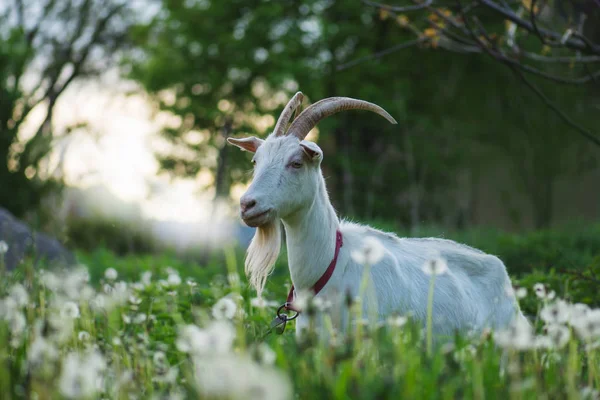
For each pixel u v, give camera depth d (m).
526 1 7.00
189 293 6.06
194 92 22.91
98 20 25.72
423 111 22.94
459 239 12.76
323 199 4.72
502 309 5.23
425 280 4.89
